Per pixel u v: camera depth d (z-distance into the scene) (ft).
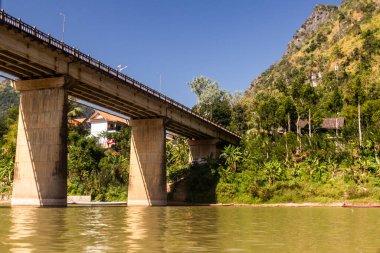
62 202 130.62
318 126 305.73
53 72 137.08
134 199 206.80
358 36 650.43
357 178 201.98
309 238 45.06
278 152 244.01
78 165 274.57
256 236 46.57
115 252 32.81
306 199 198.80
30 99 139.95
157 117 211.61
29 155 135.85
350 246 38.40
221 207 169.48
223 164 253.24
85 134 374.43
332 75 563.48
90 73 154.10
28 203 132.36
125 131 342.64
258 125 325.21
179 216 91.04
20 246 35.40
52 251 32.63
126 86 177.99
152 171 206.49
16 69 135.13
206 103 431.43
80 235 44.80
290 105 311.47
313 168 217.56
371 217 92.07
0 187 258.37
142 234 47.09
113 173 271.28
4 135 374.43
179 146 318.24
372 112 289.94
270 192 208.44
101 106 191.11
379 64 537.65
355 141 228.84
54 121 134.82
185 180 255.09
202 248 35.78
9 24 114.32
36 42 125.90
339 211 126.41
